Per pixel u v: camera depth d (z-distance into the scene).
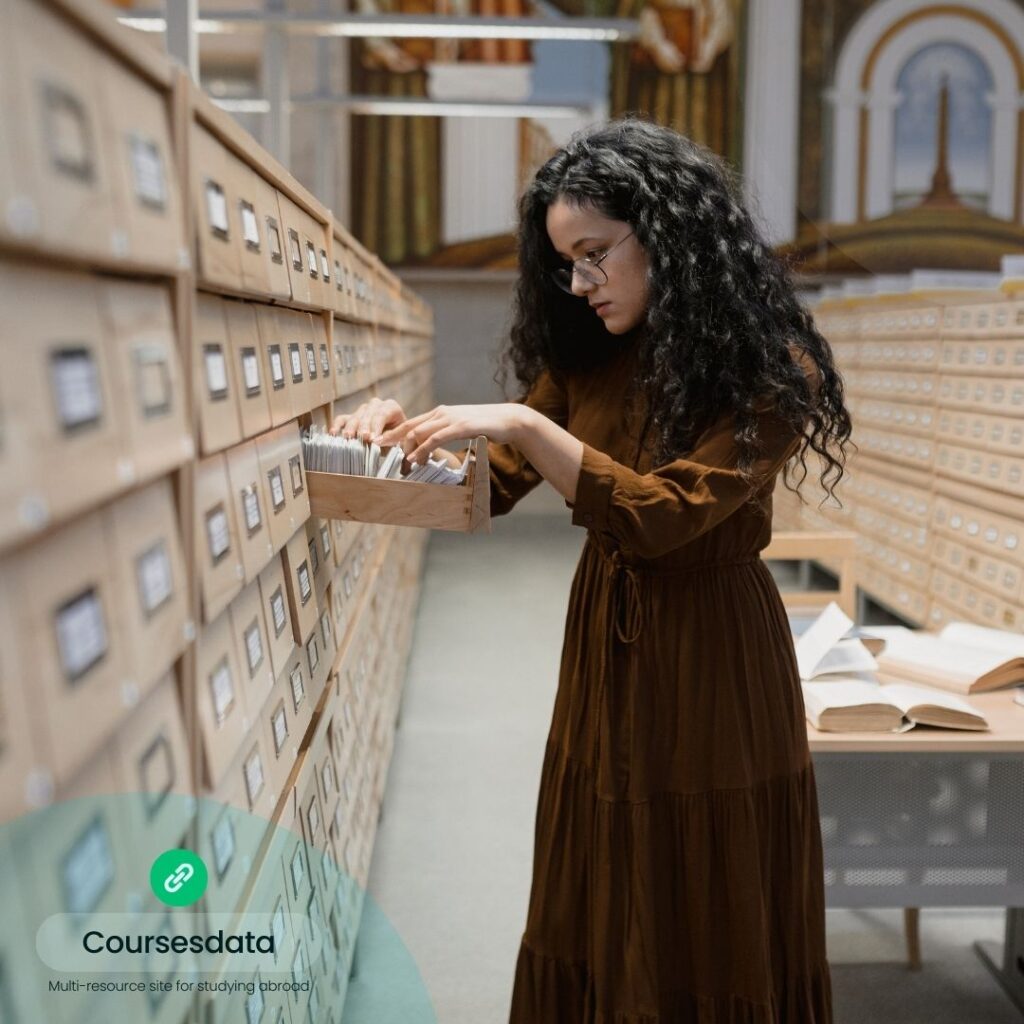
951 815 2.31
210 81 11.05
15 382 0.68
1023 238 5.29
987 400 4.23
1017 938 2.62
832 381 1.71
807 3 6.10
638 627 1.69
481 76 10.84
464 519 1.69
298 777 1.67
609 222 1.64
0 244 0.67
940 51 5.23
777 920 1.78
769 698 1.74
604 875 1.71
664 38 10.73
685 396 1.59
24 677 0.69
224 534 1.21
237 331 1.38
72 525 0.79
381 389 3.68
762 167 6.48
